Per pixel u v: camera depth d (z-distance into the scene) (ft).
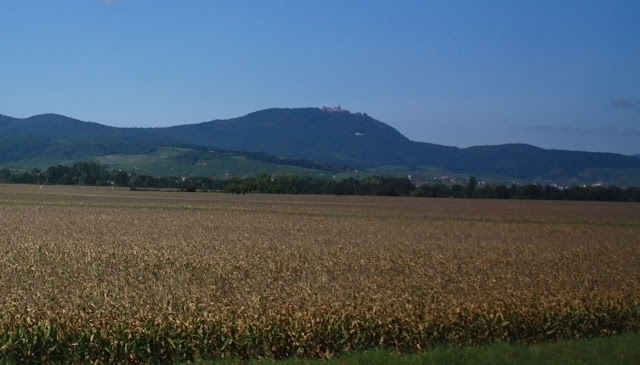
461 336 60.85
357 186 573.33
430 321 59.72
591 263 114.52
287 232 177.27
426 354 51.03
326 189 572.51
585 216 292.20
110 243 132.26
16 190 462.19
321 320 56.95
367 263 106.52
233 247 129.59
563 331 65.16
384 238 165.68
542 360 48.32
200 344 54.29
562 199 533.96
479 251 133.08
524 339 63.72
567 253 131.75
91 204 289.74
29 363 52.01
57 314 54.80
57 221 192.44
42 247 120.47
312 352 56.39
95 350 53.06
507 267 105.60
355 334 57.57
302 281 83.51
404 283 81.51
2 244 124.88
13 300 63.05
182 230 173.47
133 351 53.16
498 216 282.15
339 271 96.68
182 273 91.61
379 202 415.44
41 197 353.10
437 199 501.97
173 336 54.03
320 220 229.45
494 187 547.90
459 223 233.35
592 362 47.80
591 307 66.49
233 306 59.77
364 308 60.49
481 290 75.25
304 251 124.36
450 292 73.41
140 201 330.34
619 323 67.51
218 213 250.78
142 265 99.50
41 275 86.28
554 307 65.21
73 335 52.85
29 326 52.21
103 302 63.62
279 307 59.98
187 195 437.58
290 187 556.51
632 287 80.38
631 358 48.88
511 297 68.90
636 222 253.24
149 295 68.44
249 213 256.73
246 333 54.85
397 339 58.70
